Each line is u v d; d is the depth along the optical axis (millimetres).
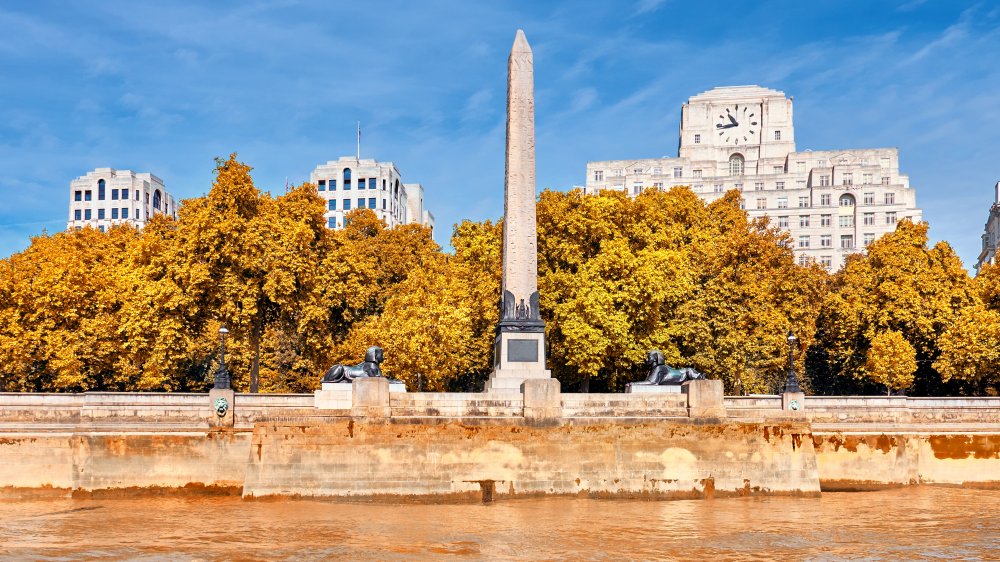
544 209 67875
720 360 64375
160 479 47812
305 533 39438
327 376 50531
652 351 54156
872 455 52750
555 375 65062
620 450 48969
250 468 46781
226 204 60906
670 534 39812
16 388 59188
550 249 67938
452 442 48000
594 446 48875
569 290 63719
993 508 46562
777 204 138625
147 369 58156
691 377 52375
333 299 64875
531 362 51531
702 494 49062
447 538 38656
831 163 144000
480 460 48062
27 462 47281
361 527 40812
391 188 170625
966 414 53906
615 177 148125
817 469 50406
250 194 61781
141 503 46094
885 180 143500
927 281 72125
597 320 60469
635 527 41344
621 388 68250
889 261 75000
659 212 72875
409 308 62219
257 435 46938
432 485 47469
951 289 73312
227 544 37219
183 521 41812
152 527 40438
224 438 48312
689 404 50000
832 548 37281
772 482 49719
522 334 51750
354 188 164750
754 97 155000
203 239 59344
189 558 34812
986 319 65062
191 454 48125
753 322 68625
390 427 47625
